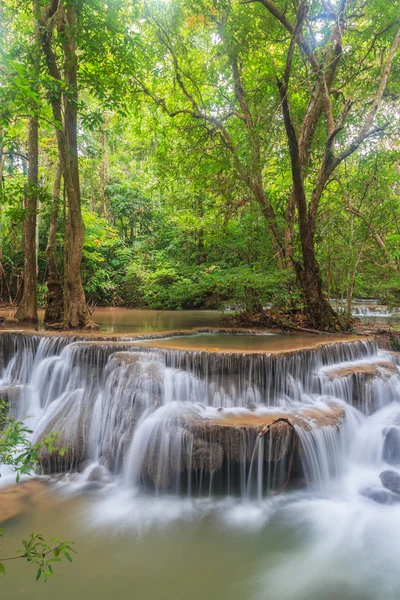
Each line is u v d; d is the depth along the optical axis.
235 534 4.13
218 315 13.03
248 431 4.78
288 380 6.25
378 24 8.89
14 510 4.45
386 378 6.70
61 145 8.62
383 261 11.37
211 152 12.47
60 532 4.07
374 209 9.56
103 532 4.09
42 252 16.92
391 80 9.72
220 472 4.83
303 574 3.57
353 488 5.15
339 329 9.55
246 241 10.31
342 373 6.57
